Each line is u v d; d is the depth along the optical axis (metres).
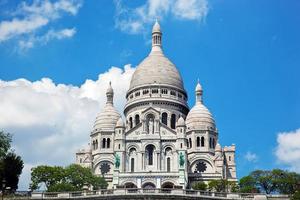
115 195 107.00
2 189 116.44
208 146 197.75
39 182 137.88
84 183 146.75
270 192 137.12
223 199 108.44
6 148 122.69
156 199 106.81
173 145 183.75
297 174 139.12
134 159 183.75
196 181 185.12
